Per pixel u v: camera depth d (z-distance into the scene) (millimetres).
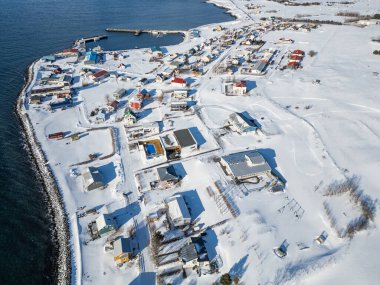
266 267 35906
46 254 40125
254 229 40406
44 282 37031
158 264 37344
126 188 49000
